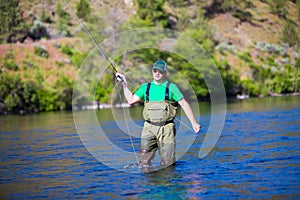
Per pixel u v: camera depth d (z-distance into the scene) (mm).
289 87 35750
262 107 21359
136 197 6504
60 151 10609
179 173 7820
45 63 32781
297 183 6902
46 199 6613
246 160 8688
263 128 13258
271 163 8344
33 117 22172
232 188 6766
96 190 6965
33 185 7430
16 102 26969
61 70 32312
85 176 7906
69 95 29062
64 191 6992
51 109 28156
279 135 11742
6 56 32688
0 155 10359
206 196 6422
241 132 12602
